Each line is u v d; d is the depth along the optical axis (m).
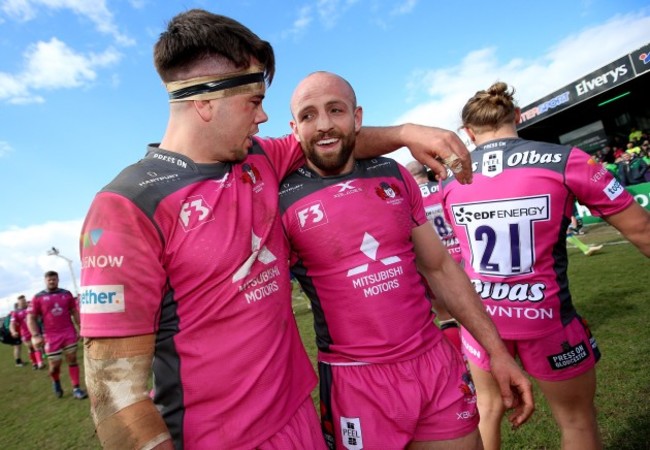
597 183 1.64
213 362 1.06
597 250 7.21
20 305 10.63
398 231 1.56
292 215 1.53
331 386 1.54
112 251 0.94
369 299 1.47
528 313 1.79
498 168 1.87
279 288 1.23
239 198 1.17
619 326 3.68
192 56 1.11
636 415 2.35
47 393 6.81
